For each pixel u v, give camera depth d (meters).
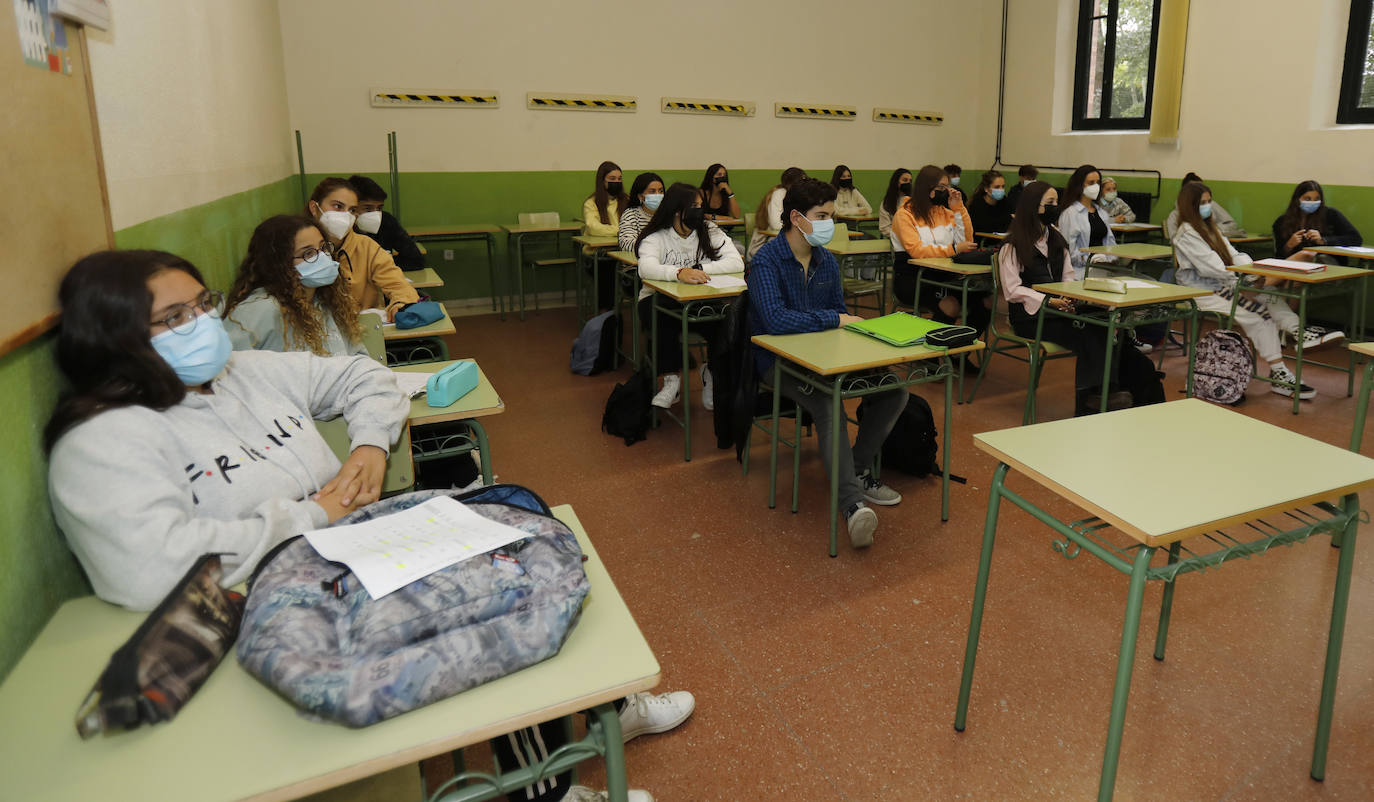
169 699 0.83
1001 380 4.44
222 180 2.76
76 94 1.29
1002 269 3.78
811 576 2.41
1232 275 4.35
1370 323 5.16
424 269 4.44
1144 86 6.84
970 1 8.09
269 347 2.10
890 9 7.73
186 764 0.79
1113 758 1.31
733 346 2.87
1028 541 2.60
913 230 4.75
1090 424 1.68
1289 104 5.61
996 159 8.23
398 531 1.04
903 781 1.62
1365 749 1.68
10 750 0.81
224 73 2.95
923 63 8.03
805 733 1.75
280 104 5.08
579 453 3.43
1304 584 2.31
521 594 0.93
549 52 6.41
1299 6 5.47
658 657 2.03
